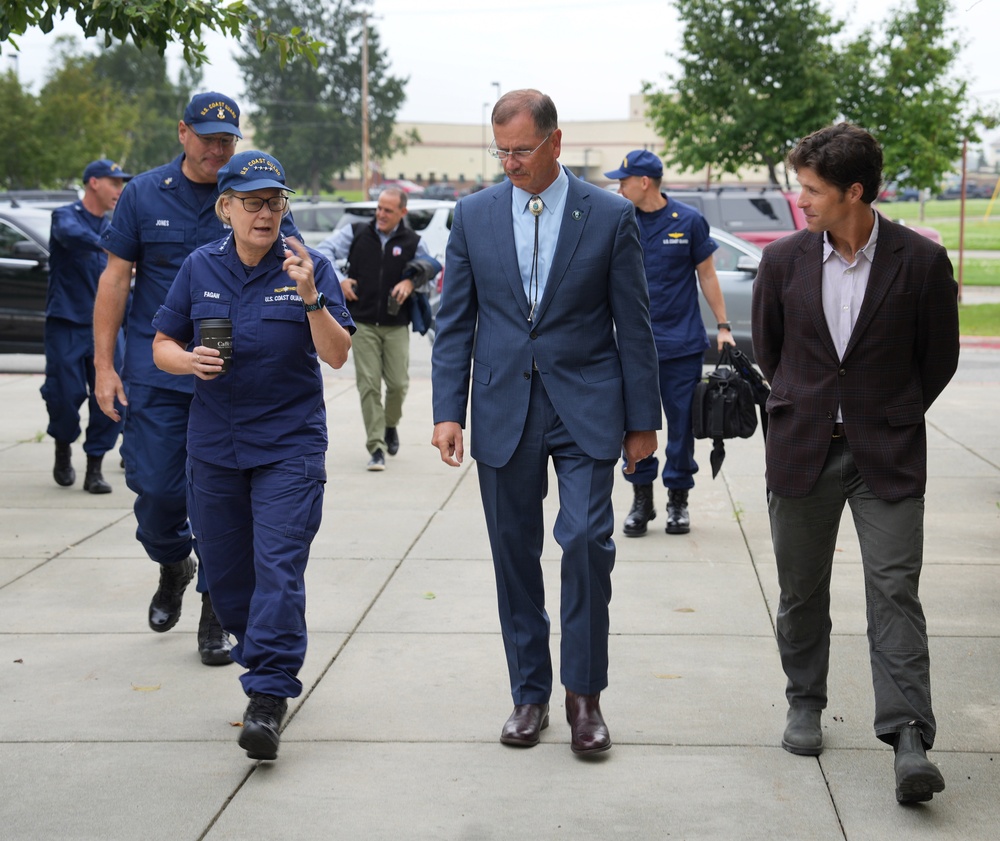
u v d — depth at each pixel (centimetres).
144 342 466
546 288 379
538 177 376
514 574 395
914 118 2225
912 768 338
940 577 577
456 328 396
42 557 627
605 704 427
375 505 739
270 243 389
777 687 442
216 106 460
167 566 491
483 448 388
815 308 359
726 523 695
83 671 464
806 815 345
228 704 431
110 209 759
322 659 475
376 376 840
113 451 916
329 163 8606
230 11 703
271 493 391
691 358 654
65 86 4597
